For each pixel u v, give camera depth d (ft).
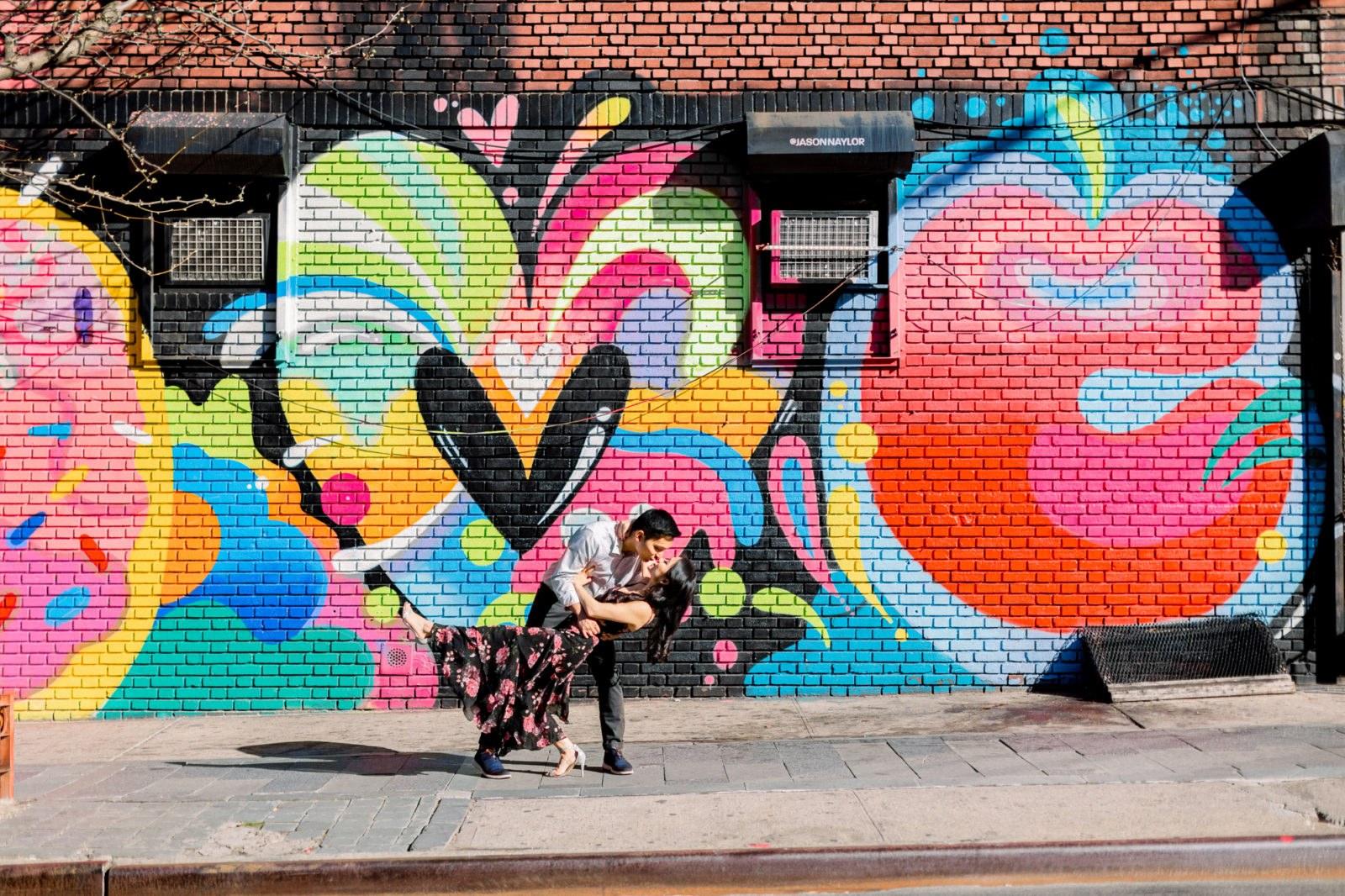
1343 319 27.22
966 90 27.43
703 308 27.27
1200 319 27.30
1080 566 27.20
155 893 16.55
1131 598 27.20
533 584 27.09
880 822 17.81
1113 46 27.45
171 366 26.89
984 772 20.59
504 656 20.90
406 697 27.04
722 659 27.14
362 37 27.12
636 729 24.56
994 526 27.22
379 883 16.58
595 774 21.16
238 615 26.94
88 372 26.84
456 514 27.12
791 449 27.22
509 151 27.22
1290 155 26.96
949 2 27.40
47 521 26.76
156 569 26.89
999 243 27.32
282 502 26.96
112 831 18.08
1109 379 27.30
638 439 27.20
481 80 27.25
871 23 27.37
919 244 27.32
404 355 27.12
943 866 16.66
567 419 27.14
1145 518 27.22
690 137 27.27
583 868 16.61
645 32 27.30
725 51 27.35
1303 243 27.27
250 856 16.93
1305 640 27.17
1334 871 16.74
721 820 18.08
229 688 26.91
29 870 16.61
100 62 26.73
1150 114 27.40
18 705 26.61
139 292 26.89
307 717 26.37
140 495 26.89
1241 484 27.25
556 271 27.25
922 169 27.32
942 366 27.25
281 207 26.86
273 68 27.02
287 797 19.84
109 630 26.78
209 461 26.94
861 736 23.57
